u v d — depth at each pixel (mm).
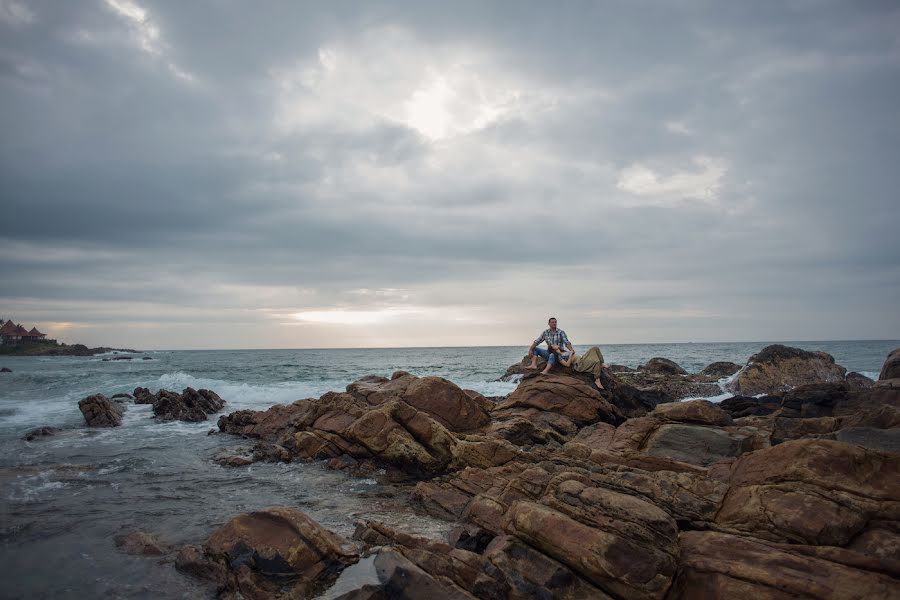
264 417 19266
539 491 8625
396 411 13609
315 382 34406
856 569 5465
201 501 10617
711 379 22516
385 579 6598
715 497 7391
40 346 140250
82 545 8156
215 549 7344
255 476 12797
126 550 7969
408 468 12742
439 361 78000
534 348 18203
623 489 7758
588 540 6262
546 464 10477
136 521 9297
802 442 7414
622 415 16312
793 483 6953
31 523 9109
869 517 6238
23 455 14844
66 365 72688
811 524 6281
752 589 5535
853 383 21172
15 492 11039
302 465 13984
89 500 10531
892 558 5516
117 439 17672
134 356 127938
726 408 16125
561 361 17438
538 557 6527
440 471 12508
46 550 7945
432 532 8883
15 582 6902
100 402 21422
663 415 12469
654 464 9828
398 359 89562
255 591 6539
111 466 13539
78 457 14609
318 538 7266
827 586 5285
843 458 6973
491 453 12242
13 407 25031
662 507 7391
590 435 13109
